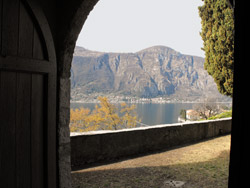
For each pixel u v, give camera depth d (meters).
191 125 6.01
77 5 1.98
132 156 4.59
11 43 1.63
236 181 0.78
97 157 4.16
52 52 1.98
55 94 2.04
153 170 3.73
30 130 1.81
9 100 1.64
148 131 4.97
